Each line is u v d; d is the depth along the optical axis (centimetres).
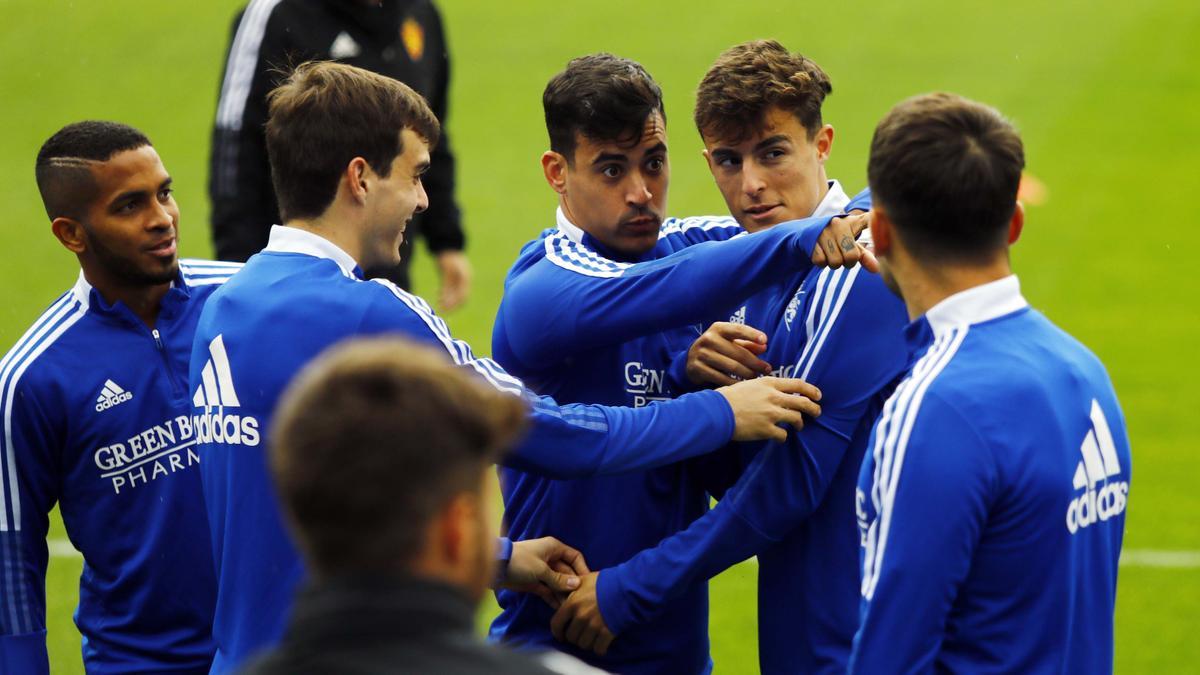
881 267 541
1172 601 1202
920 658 478
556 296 650
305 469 324
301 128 588
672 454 605
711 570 643
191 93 3095
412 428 326
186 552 719
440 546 328
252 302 582
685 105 3098
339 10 1180
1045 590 489
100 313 728
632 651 687
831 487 641
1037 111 3125
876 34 3716
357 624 313
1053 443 489
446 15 3906
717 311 620
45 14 3656
